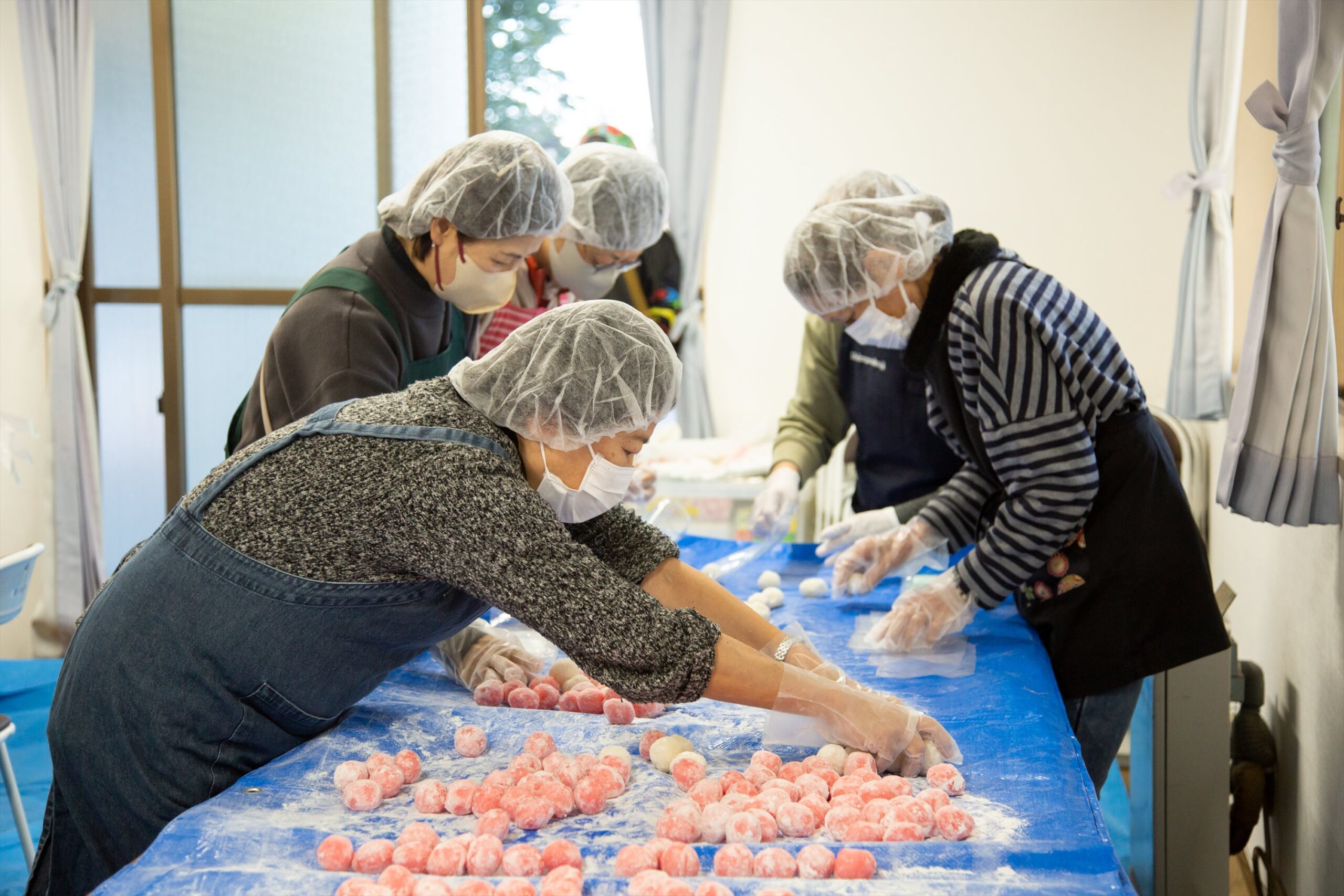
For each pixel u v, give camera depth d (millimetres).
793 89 3871
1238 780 2299
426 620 1260
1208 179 2998
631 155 2150
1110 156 3719
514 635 1743
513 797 1095
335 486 1145
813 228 1693
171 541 1205
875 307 1742
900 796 1136
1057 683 1637
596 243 2145
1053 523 1623
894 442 2297
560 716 1379
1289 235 1743
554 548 1111
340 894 896
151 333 4086
